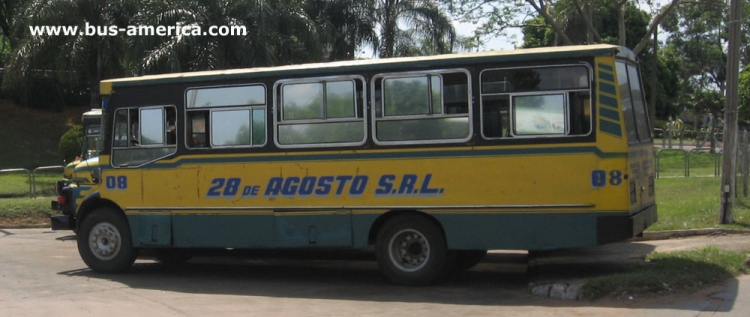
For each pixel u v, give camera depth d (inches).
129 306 353.1
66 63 992.9
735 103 514.3
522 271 437.4
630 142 354.0
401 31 1179.3
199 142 417.7
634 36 1472.7
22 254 529.0
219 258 518.3
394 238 384.2
